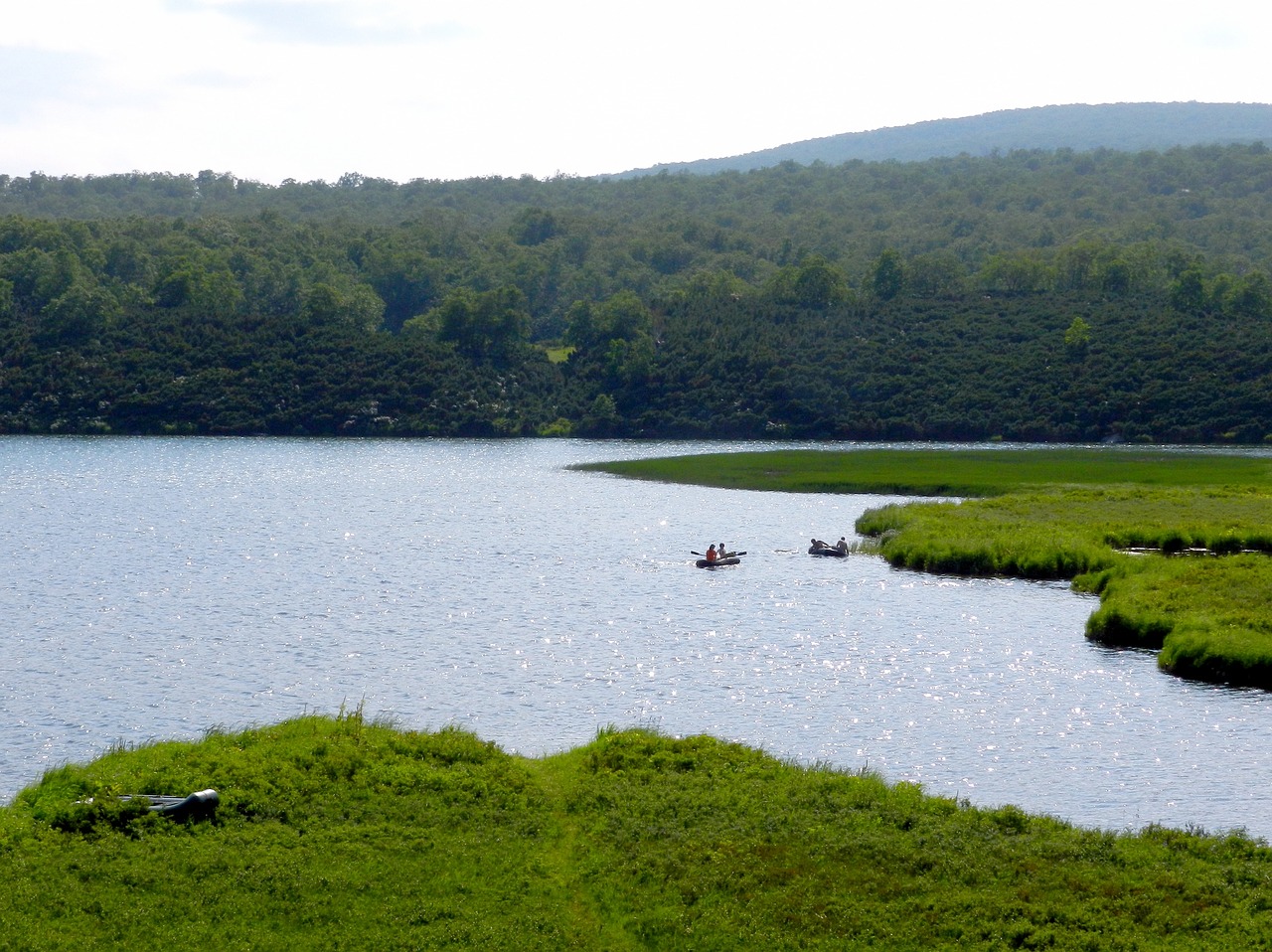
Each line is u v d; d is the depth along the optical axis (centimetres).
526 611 7462
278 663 6222
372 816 3650
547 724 5216
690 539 10469
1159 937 3005
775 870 3338
